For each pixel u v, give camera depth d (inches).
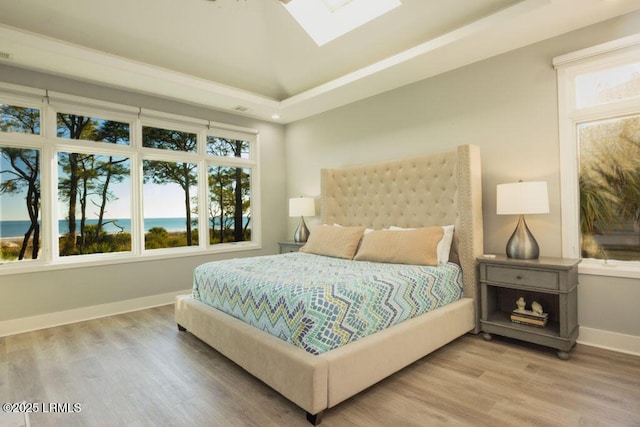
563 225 113.3
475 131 133.0
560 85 113.2
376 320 87.2
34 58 123.1
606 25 105.0
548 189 116.3
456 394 80.5
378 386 85.0
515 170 123.1
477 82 132.1
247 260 132.3
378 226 157.3
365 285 88.3
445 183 133.4
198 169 183.9
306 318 76.1
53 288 136.3
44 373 93.7
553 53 114.7
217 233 193.9
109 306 149.9
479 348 108.2
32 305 131.5
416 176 142.9
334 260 133.9
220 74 159.8
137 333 125.4
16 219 132.2
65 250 144.0
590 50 106.0
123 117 155.4
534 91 118.6
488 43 118.3
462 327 112.5
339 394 73.0
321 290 80.5
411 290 99.1
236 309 99.3
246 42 147.0
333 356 73.0
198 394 82.4
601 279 105.7
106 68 132.3
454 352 105.2
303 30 141.8
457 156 125.6
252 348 85.0
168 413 74.7
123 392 83.5
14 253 131.6
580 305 109.5
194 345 113.3
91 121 149.6
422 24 122.2
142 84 149.7
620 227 106.7
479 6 109.7
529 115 119.8
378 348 81.8
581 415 71.2
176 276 171.9
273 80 174.4
